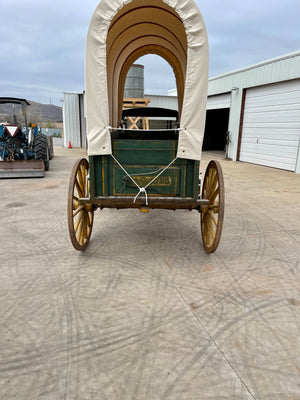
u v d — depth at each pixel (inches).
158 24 139.1
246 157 450.0
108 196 124.3
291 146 360.5
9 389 65.7
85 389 65.9
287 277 115.2
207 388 66.4
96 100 112.7
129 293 102.7
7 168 302.8
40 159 339.6
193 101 111.1
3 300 97.7
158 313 92.3
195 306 96.0
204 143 655.8
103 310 93.4
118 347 78.2
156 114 198.1
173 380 68.4
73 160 466.0
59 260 126.2
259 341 81.0
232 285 108.8
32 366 71.9
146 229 165.5
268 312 93.6
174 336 82.5
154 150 119.4
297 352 77.4
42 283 108.2
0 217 180.7
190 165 119.7
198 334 83.4
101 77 111.0
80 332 83.6
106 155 120.3
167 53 164.7
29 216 183.0
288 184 287.9
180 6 103.1
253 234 158.9
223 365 72.8
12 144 333.1
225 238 152.9
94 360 73.9
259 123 415.5
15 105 339.0
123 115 199.2
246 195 243.9
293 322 89.0
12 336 81.7
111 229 164.6
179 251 137.1
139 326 86.4
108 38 128.9
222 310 94.2
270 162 398.9
